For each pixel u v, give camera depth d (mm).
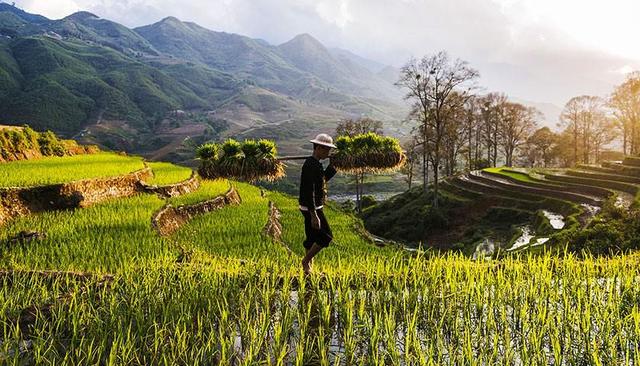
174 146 187250
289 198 35875
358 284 7055
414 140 61406
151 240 11031
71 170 20906
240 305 5988
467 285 6707
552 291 6453
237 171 9547
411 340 5035
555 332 5016
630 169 51250
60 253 9172
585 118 93438
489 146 92812
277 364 4469
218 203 22234
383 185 125562
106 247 9953
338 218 26828
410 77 53219
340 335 5492
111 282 7156
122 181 20250
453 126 66438
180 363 4680
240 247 12734
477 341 5137
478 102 87625
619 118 79125
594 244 22094
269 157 9641
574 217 36969
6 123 190500
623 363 4539
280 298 6512
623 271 7465
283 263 9594
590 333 5160
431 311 5996
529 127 93000
